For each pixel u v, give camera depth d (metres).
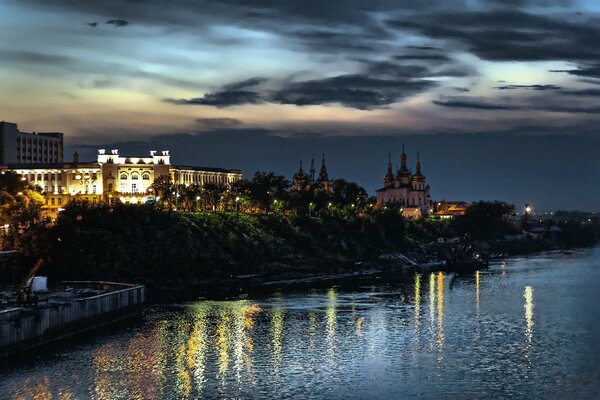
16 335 131.25
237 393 111.88
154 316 178.25
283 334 154.38
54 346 141.25
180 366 127.06
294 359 132.25
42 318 139.12
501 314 181.88
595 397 110.00
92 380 118.12
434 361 130.75
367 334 154.50
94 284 199.12
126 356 133.62
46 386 114.81
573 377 120.38
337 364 128.62
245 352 137.50
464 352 137.62
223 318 174.88
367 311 186.50
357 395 110.81
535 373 122.75
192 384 116.44
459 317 176.88
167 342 145.75
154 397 110.00
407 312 184.88
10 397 109.62
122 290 172.12
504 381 118.12
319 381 118.06
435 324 166.62
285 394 111.44
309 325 165.00
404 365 128.00
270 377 120.38
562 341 147.38
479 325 165.50
